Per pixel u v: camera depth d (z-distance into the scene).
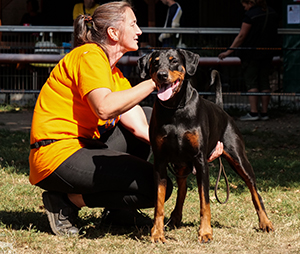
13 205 3.95
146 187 3.10
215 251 2.87
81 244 3.04
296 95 8.66
